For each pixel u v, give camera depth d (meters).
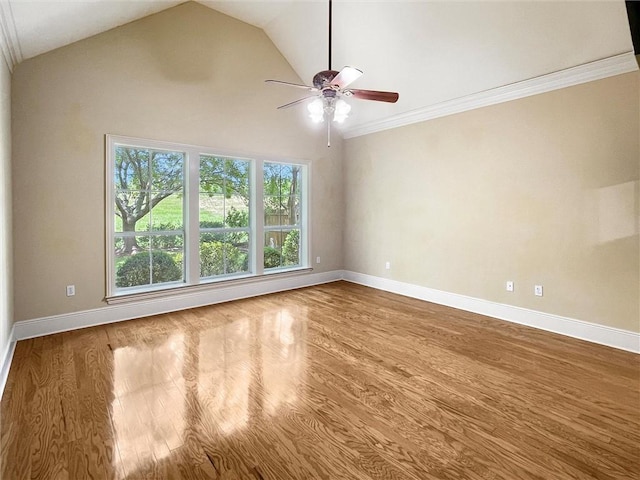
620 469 1.71
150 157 4.20
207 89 4.51
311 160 5.71
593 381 2.60
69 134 3.58
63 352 3.08
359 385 2.53
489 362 2.92
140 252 4.19
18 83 3.29
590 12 2.87
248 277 5.05
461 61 3.83
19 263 3.35
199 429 2.01
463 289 4.46
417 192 4.96
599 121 3.26
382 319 4.06
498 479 1.64
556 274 3.61
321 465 1.73
